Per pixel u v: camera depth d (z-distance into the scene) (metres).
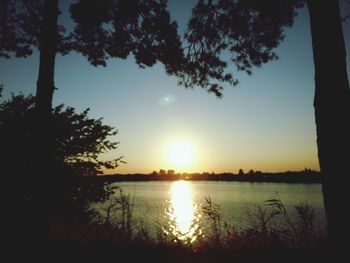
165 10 8.45
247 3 8.21
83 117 11.88
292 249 5.21
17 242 6.37
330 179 3.86
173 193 100.88
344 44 4.12
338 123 3.88
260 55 8.80
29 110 10.72
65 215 9.95
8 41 8.60
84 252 5.77
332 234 3.82
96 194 10.67
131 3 8.05
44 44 6.46
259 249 5.46
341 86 3.96
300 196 68.31
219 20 8.66
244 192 105.06
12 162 9.70
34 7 8.17
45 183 6.21
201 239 6.18
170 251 5.82
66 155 11.16
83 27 8.24
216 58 9.12
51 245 5.98
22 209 9.23
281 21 8.36
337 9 4.18
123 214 7.71
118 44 8.76
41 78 6.32
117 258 5.48
